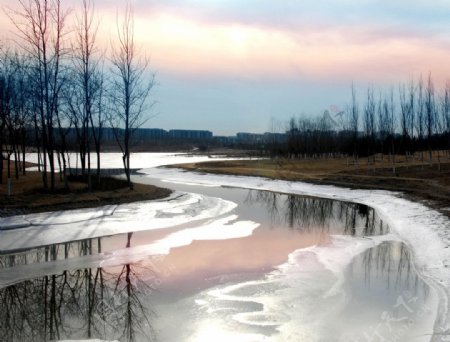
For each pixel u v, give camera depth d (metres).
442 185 35.88
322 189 41.81
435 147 70.56
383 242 19.50
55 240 17.95
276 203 33.59
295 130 92.06
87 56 31.31
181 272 14.55
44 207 22.53
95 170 61.94
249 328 10.30
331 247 18.44
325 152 83.62
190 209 27.16
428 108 58.47
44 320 10.73
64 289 12.79
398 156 67.25
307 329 10.21
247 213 28.00
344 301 11.96
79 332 10.14
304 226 23.56
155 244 18.22
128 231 20.48
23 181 31.09
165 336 9.91
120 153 155.00
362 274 14.49
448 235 19.25
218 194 38.88
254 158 103.94
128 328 10.30
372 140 64.62
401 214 26.83
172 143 194.12
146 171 65.56
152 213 24.53
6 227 18.66
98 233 19.59
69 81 44.75
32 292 12.54
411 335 9.78
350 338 9.72
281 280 13.81
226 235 20.55
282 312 11.24
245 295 12.46
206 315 11.05
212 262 15.80
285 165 67.50
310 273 14.59
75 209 23.11
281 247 18.33
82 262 15.43
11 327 10.38
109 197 26.91
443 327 10.06
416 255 16.94
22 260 15.38
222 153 141.25
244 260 16.16
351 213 28.77
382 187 38.72
